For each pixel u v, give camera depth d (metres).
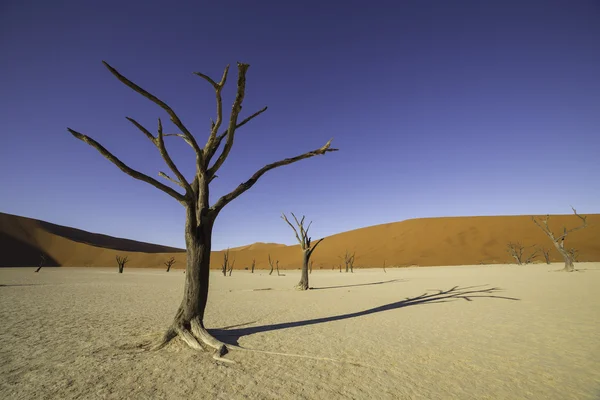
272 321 9.54
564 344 6.39
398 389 4.31
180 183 6.73
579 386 4.36
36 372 4.90
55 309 11.77
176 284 27.61
